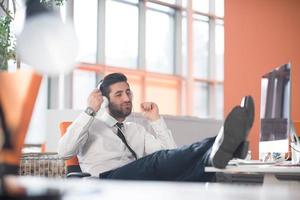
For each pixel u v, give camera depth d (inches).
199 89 569.6
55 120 217.6
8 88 40.6
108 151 138.6
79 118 132.8
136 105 499.2
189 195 34.4
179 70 547.2
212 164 95.8
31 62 46.8
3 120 39.7
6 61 175.5
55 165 161.3
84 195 33.7
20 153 39.8
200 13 564.7
